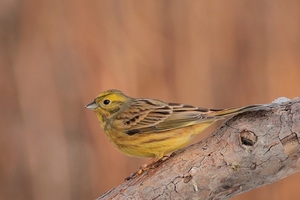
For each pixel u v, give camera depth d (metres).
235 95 15.42
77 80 15.24
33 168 15.13
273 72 15.41
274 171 7.48
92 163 14.95
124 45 15.20
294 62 15.38
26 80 15.52
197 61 15.34
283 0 15.57
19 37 15.71
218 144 7.60
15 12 15.73
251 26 15.55
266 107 7.52
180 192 7.52
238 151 7.44
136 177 7.86
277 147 7.34
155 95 15.02
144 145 8.72
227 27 15.52
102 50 15.18
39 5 15.56
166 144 8.58
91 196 14.84
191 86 15.27
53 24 15.46
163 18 15.40
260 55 15.52
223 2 15.49
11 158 15.23
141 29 15.29
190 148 7.77
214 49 15.46
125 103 9.23
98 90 15.03
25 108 15.42
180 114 8.47
